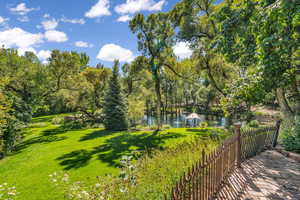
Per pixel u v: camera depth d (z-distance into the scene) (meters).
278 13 2.90
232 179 3.92
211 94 34.38
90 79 27.09
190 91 44.88
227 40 6.05
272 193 3.32
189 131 16.66
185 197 2.10
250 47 5.48
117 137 15.42
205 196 2.67
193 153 5.35
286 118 8.09
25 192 6.22
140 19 18.09
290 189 3.47
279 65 4.60
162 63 19.88
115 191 4.16
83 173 7.75
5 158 11.08
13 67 18.41
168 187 3.30
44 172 8.21
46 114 36.16
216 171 3.15
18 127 14.02
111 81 20.59
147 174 4.58
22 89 19.31
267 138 6.64
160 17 17.78
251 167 4.68
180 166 4.27
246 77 6.79
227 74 16.14
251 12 4.84
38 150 12.45
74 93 23.08
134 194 3.69
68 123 24.23
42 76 20.11
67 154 11.02
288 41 3.42
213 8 14.02
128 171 5.20
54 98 26.56
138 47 19.41
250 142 5.57
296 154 5.49
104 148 11.99
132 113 23.05
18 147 13.73
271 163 5.00
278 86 5.79
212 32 14.90
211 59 15.80
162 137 14.32
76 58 22.39
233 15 5.32
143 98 33.22
